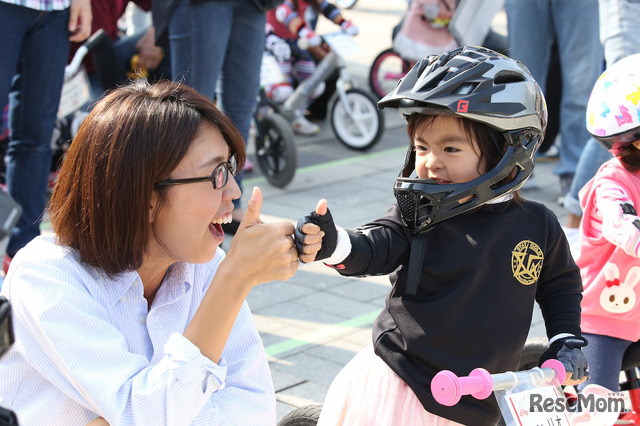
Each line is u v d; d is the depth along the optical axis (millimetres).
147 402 1590
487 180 2043
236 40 5000
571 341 2168
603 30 4566
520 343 2145
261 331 4082
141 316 1801
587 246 2760
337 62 7508
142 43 6293
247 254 1651
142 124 1659
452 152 2078
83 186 1691
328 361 3779
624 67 2650
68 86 5129
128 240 1686
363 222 5656
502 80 2086
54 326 1630
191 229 1729
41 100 4309
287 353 3842
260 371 1986
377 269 2068
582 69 5793
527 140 2111
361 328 4152
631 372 2854
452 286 2064
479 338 2061
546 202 6180
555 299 2271
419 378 2064
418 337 2066
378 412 2107
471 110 1999
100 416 1680
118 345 1669
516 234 2145
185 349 1610
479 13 7660
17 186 4402
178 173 1683
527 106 2076
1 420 1246
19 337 1671
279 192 6379
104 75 5492
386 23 14562
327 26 14031
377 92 9406
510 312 2105
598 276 2736
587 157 4746
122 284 1759
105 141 1667
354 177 6840
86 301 1683
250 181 6676
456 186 2027
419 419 2068
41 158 4422
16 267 1715
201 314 1651
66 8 4277
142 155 1647
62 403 1694
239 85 5141
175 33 4773
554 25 5871
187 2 4656
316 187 6531
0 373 1710
